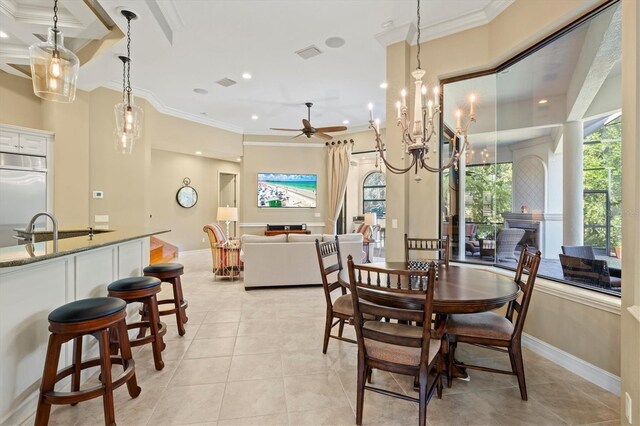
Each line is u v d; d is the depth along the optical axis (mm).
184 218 8656
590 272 2469
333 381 2242
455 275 2438
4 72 4473
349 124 7664
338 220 9211
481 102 3586
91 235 2795
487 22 3289
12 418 1676
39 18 3059
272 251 4855
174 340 2947
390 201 3748
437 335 1957
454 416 1857
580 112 2641
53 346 1632
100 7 3096
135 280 2395
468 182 3713
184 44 3867
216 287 5016
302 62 4359
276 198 8227
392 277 2496
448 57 3516
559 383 2217
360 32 3611
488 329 2078
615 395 2078
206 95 5656
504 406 1956
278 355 2641
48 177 4613
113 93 5191
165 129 6359
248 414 1876
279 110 6531
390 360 1727
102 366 1686
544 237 2924
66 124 4719
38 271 1871
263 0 3049
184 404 1968
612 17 2365
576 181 2668
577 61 2645
